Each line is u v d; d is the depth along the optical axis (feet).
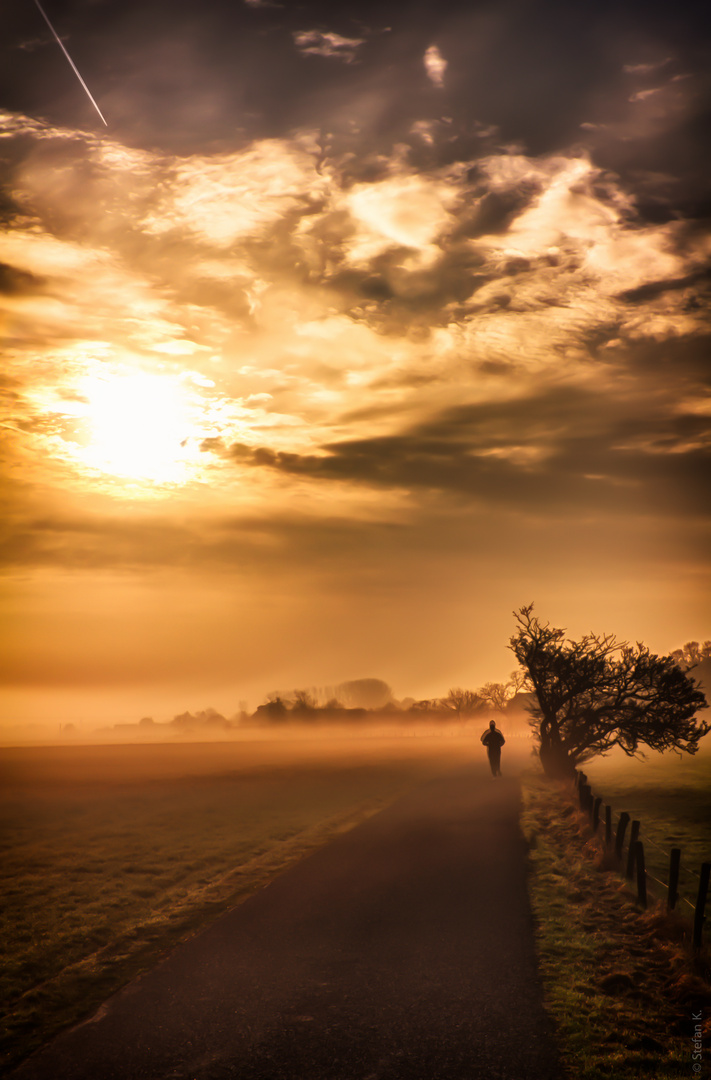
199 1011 22.65
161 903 36.96
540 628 113.39
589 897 37.52
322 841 54.24
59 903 37.04
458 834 55.47
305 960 27.25
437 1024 21.59
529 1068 18.92
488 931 30.91
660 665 108.17
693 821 71.26
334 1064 19.10
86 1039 20.83
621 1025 21.79
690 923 30.89
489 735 102.06
